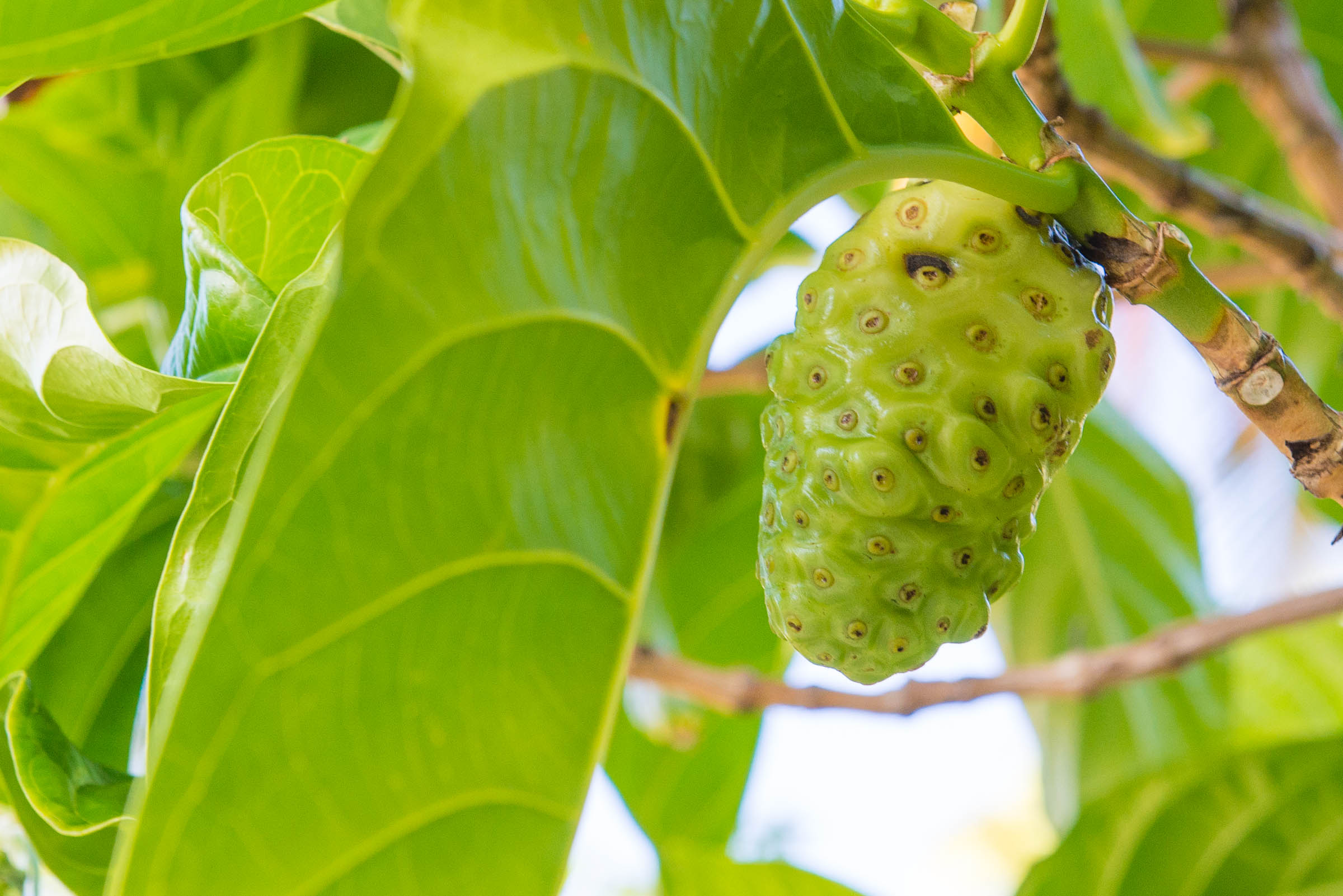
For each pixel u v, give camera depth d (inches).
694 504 45.6
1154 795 31.4
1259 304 45.5
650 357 20.8
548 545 20.5
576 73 20.2
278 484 19.6
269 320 22.7
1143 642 34.1
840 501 23.1
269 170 25.0
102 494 25.9
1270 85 35.8
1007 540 23.5
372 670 20.1
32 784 24.3
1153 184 27.7
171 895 19.7
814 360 23.2
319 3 23.1
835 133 21.5
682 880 33.1
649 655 35.5
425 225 19.7
